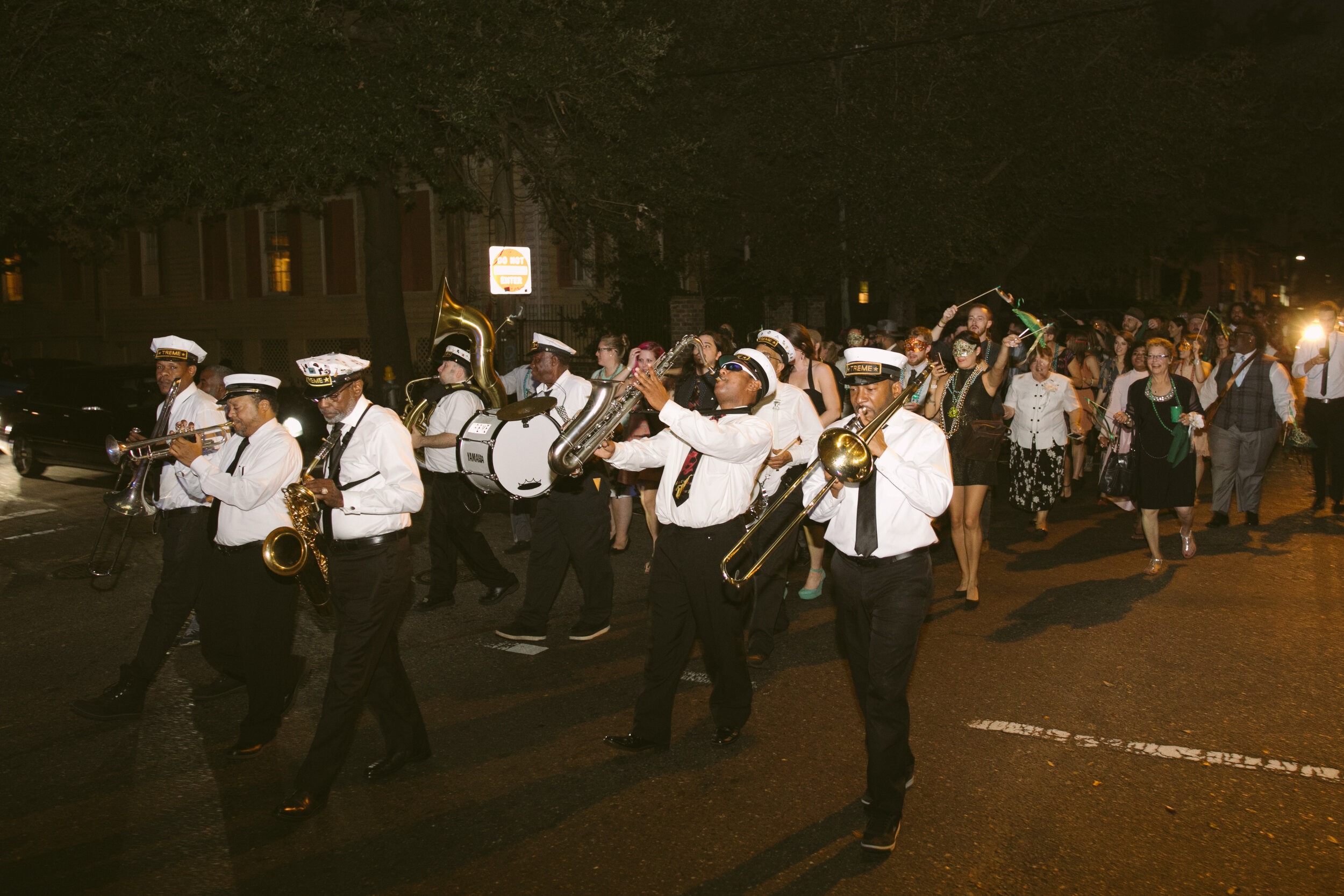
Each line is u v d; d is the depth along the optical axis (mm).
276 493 4695
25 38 14234
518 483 6500
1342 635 6379
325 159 13562
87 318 29844
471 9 13680
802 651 6383
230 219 26703
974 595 7180
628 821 4277
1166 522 9945
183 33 13672
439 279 23625
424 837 4176
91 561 7410
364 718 5488
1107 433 8188
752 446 4617
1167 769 4617
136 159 14258
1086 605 7199
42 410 14250
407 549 4516
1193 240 36156
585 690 5812
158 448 5559
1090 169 22109
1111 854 3930
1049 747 4879
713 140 19953
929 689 5668
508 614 7297
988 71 21109
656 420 8133
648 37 15133
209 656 5043
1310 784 4445
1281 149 28297
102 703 5453
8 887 3850
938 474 3883
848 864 3904
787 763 4789
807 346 7332
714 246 22609
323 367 4371
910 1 19312
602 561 6668
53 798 4578
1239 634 6453
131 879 3900
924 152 19031
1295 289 48406
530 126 17016
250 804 4500
